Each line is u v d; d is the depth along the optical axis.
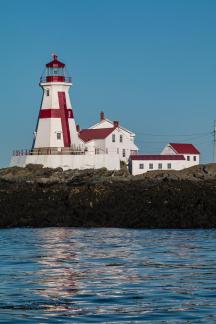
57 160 112.06
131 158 118.25
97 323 25.28
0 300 29.42
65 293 31.03
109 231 66.69
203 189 79.06
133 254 45.75
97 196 78.25
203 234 62.19
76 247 50.75
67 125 115.94
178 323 25.14
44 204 78.38
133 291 31.33
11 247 50.97
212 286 32.34
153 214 73.62
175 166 119.06
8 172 108.00
